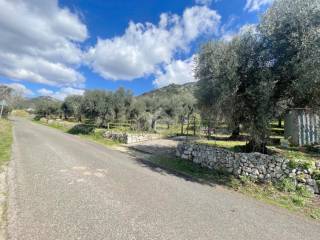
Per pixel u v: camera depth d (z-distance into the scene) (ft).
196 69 38.17
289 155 34.60
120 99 103.91
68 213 16.96
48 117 215.51
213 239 14.98
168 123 108.99
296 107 37.11
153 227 15.87
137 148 55.88
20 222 15.02
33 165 30.86
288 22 30.99
